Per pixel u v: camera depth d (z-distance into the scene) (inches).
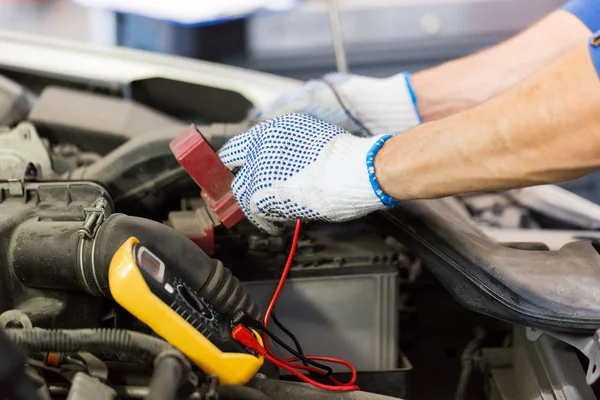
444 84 44.8
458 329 43.7
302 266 37.0
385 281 37.6
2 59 54.4
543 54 43.6
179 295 28.1
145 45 111.8
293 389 30.5
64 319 31.1
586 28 43.2
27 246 30.2
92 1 108.7
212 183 34.6
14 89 46.9
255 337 30.4
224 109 55.8
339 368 37.9
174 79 54.9
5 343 22.2
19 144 40.0
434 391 44.3
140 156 38.5
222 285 30.0
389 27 117.0
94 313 31.4
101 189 33.6
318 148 32.4
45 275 30.1
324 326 37.7
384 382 38.0
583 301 31.7
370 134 44.2
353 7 117.2
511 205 48.1
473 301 34.0
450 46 117.0
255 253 37.1
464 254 34.5
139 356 25.9
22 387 22.6
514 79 44.1
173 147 34.6
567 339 32.0
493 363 40.4
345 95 43.2
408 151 30.1
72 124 45.1
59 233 30.2
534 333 34.7
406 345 43.8
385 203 31.4
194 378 26.5
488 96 44.4
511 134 26.6
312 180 32.0
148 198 39.3
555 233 43.1
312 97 43.1
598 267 34.3
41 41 56.1
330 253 37.5
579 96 24.9
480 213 48.1
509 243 40.0
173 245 29.7
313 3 118.2
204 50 114.1
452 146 28.4
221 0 109.3
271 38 116.0
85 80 54.6
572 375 34.1
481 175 28.3
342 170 31.5
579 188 88.3
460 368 44.1
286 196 32.5
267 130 33.9
